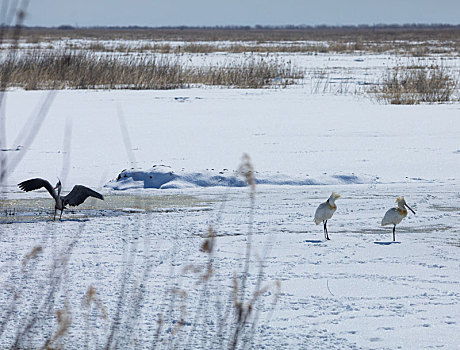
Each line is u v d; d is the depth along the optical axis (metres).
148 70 83.81
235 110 59.38
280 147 40.81
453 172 34.25
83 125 49.47
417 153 39.03
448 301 16.72
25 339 14.20
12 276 18.41
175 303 16.45
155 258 20.38
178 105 62.69
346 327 15.04
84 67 82.06
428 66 111.56
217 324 15.14
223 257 20.55
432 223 25.08
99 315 15.67
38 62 84.38
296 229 24.25
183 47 180.25
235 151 39.41
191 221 25.27
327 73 99.62
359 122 51.81
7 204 27.81
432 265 19.78
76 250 21.25
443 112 57.66
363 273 19.00
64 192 29.94
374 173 34.16
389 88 73.31
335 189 31.14
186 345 13.98
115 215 26.34
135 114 56.16
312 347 13.96
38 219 25.55
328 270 19.28
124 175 32.38
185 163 35.78
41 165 35.12
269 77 89.62
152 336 14.48
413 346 14.01
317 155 38.41
